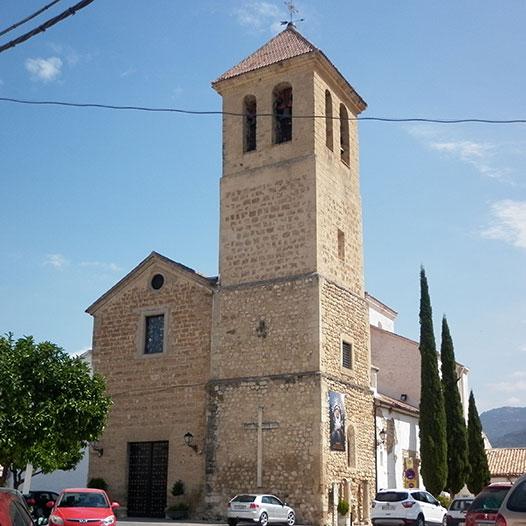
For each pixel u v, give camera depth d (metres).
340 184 35.78
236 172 35.69
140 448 34.53
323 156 34.56
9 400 24.19
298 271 32.69
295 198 33.69
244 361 32.56
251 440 31.36
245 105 36.81
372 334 50.44
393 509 29.11
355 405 33.34
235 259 34.38
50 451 24.72
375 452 34.66
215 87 37.31
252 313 33.03
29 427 24.17
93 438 26.20
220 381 32.81
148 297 36.09
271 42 38.12
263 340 32.41
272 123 35.53
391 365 49.12
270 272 33.31
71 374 25.69
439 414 38.47
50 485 35.88
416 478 41.66
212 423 32.50
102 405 26.62
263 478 30.64
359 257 36.44
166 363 34.66
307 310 31.78
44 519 25.69
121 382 35.62
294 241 33.16
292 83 35.38
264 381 31.80
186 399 33.62
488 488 18.09
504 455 52.19
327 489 29.78
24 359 25.02
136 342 35.75
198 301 34.66
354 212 36.78
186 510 31.97
